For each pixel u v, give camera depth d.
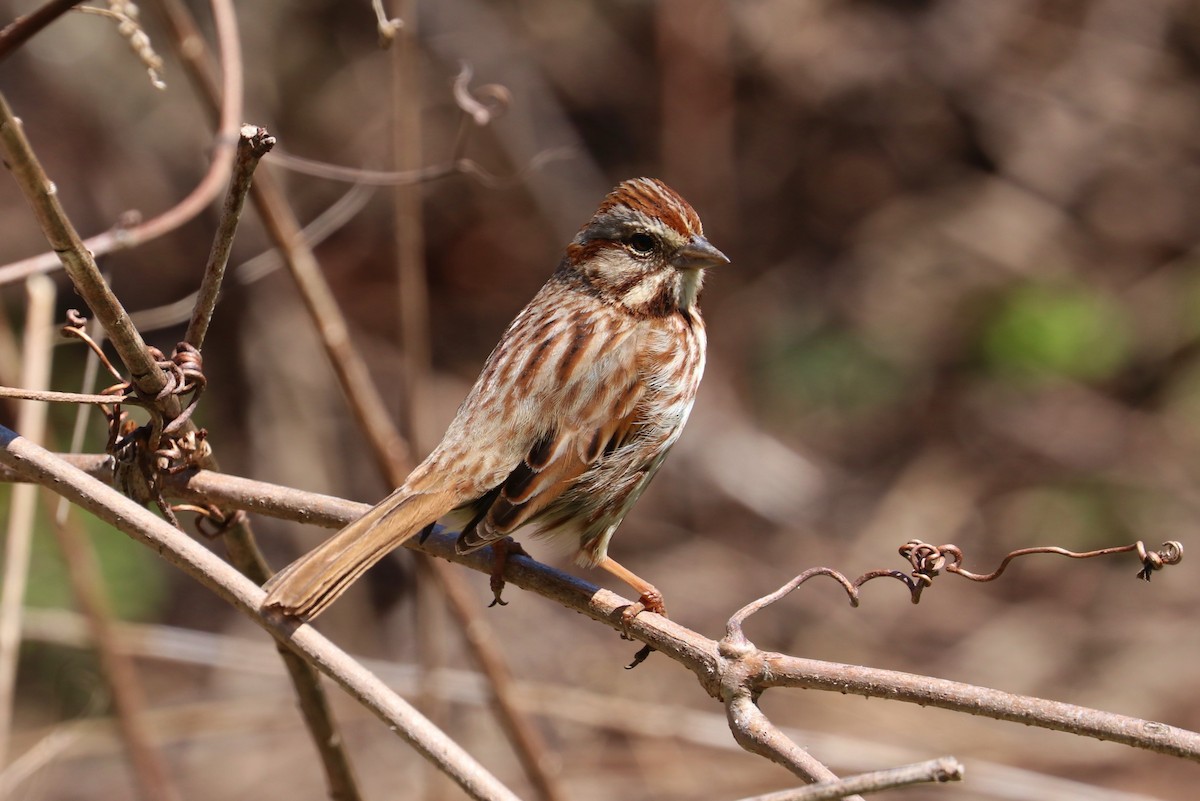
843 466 14.96
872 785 3.95
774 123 16.34
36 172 4.53
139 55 5.41
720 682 4.84
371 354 15.34
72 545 8.46
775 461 14.87
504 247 15.86
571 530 6.06
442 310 15.71
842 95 16.38
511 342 6.14
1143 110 16.30
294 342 14.73
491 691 8.27
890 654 13.36
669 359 6.19
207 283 5.21
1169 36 16.59
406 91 8.73
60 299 13.88
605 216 6.36
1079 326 15.22
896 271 15.84
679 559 14.27
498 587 5.52
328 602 4.99
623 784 11.42
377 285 15.68
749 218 16.09
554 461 5.82
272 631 4.82
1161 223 15.81
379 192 15.71
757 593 13.94
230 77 7.04
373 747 12.33
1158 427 14.84
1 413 13.12
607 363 6.06
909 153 16.33
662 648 5.05
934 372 15.42
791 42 16.41
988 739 11.71
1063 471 14.61
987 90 16.41
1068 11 16.61
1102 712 4.47
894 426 15.20
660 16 15.80
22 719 11.44
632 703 10.29
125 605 12.55
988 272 15.71
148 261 14.83
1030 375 15.27
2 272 6.14
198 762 12.46
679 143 15.68
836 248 16.05
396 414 14.95
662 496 14.73
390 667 9.99
